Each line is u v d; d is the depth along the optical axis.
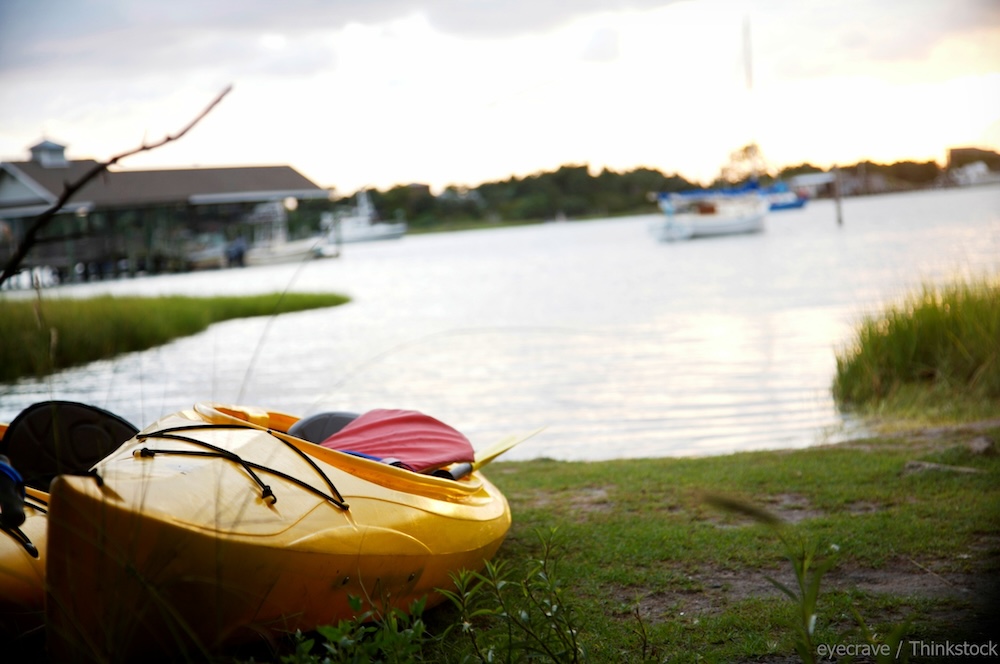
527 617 3.20
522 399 11.91
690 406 10.80
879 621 4.02
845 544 5.07
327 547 3.53
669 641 3.91
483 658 3.19
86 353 17.61
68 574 3.01
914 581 4.50
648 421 10.16
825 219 79.25
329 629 2.93
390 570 3.86
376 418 5.45
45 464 4.50
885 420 9.25
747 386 11.72
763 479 6.67
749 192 66.00
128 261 58.16
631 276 35.81
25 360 14.95
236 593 3.28
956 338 10.49
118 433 4.58
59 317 18.05
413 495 4.39
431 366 15.40
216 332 23.08
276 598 3.43
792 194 99.88
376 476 4.34
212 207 70.94
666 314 21.12
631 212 126.31
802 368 12.69
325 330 22.64
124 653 2.98
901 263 29.78
